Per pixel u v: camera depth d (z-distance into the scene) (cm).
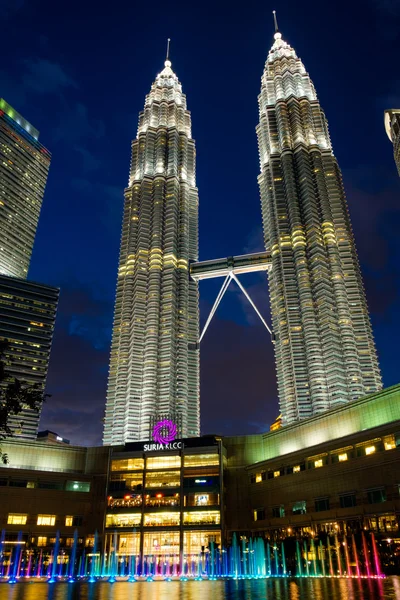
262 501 10412
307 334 18850
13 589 3847
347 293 19688
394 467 7650
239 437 11725
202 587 4141
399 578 4844
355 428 9294
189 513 10800
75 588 4038
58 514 11000
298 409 17712
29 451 11806
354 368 17812
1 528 10350
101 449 12231
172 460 11412
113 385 19775
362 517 7938
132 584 4869
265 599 2647
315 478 9119
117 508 11162
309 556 8088
